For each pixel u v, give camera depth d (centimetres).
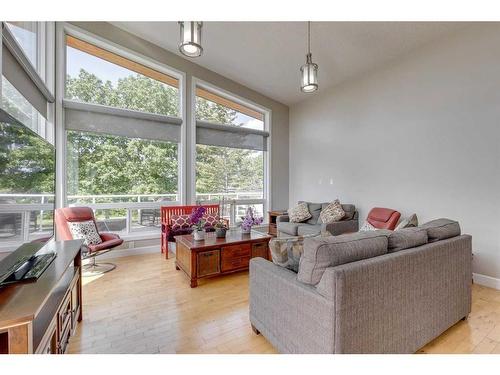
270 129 544
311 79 251
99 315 210
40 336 119
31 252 156
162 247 389
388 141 374
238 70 449
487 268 274
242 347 169
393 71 368
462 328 190
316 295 128
